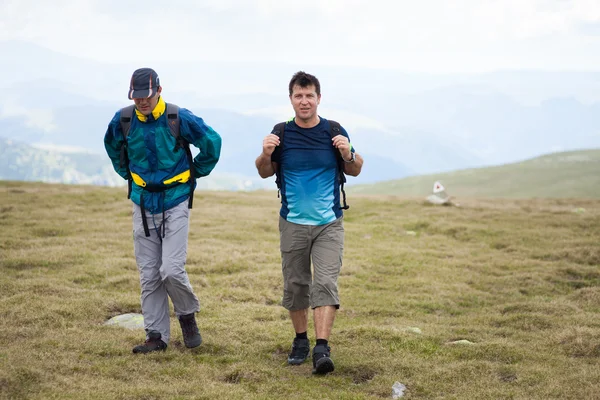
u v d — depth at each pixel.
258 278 11.88
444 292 11.77
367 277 12.97
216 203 25.91
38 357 6.48
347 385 6.28
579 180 115.69
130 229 17.69
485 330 8.79
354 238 18.05
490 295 11.75
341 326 8.95
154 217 6.76
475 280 12.96
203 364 6.68
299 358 6.93
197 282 11.52
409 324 9.17
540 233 18.86
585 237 18.31
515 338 8.43
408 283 12.48
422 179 147.62
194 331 7.20
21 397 5.32
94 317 8.70
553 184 114.75
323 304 6.50
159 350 6.94
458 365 6.82
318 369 6.39
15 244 14.49
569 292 12.30
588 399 5.75
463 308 10.80
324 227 6.63
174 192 6.73
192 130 6.61
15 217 19.14
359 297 11.21
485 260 15.25
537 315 9.53
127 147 6.60
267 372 6.48
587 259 15.15
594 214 23.42
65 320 8.29
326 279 6.49
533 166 139.62
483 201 30.38
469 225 20.45
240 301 10.43
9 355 6.42
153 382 6.00
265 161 6.52
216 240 16.39
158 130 6.49
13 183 30.16
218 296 10.52
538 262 14.81
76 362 6.47
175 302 6.97
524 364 7.01
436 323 9.42
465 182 130.12
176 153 6.63
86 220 19.08
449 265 14.45
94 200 24.31
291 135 6.57
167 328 7.12
